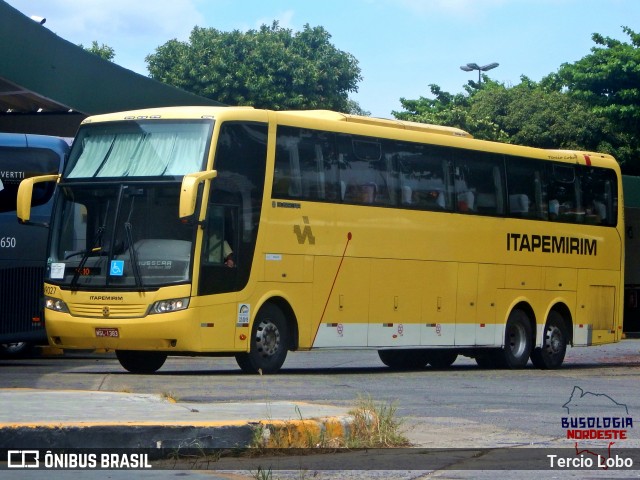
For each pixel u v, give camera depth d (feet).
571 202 74.02
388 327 61.52
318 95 193.98
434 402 43.78
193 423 28.37
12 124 92.38
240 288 53.88
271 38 195.21
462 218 65.98
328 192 58.34
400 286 62.13
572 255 73.77
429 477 26.11
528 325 70.49
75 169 55.62
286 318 56.80
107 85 83.10
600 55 152.46
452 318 65.31
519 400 45.37
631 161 160.76
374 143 61.11
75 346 54.08
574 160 74.54
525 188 70.64
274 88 187.01
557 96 170.19
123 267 52.75
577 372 66.80
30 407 31.89
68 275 54.03
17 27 70.95
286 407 34.01
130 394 36.78
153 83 88.69
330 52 200.75
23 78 72.64
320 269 57.77
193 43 191.72
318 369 66.49
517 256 69.67
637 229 134.10
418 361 71.97
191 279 51.85
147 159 53.83
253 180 54.54
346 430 30.76
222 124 53.47
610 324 76.95
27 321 65.26
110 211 53.62
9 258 65.00
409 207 62.80
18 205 55.42
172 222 52.54
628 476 26.91
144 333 52.01
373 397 44.96
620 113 148.25
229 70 187.21
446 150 65.41
